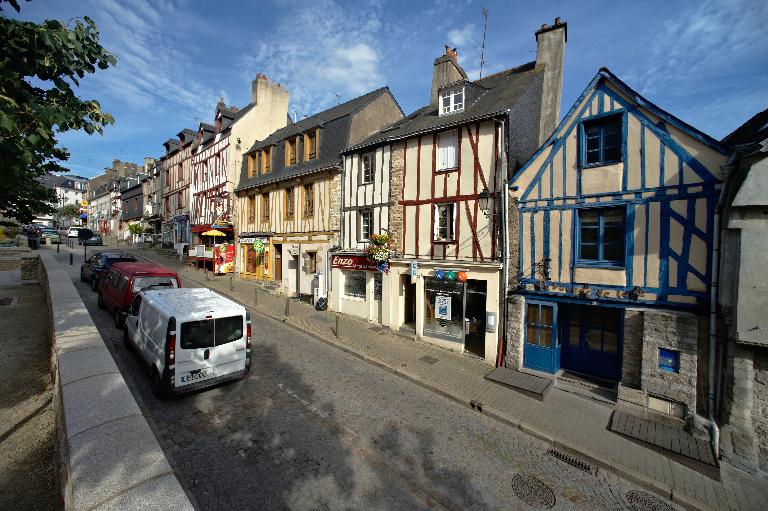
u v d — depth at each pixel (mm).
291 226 16766
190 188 26203
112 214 48906
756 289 5859
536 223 9062
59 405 4199
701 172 6938
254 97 22828
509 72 13891
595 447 6270
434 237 11133
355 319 13289
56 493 4090
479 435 6547
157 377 6566
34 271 17172
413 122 13023
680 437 6445
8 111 3164
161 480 2594
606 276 8031
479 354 10391
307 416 6586
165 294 7852
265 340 10531
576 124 8453
